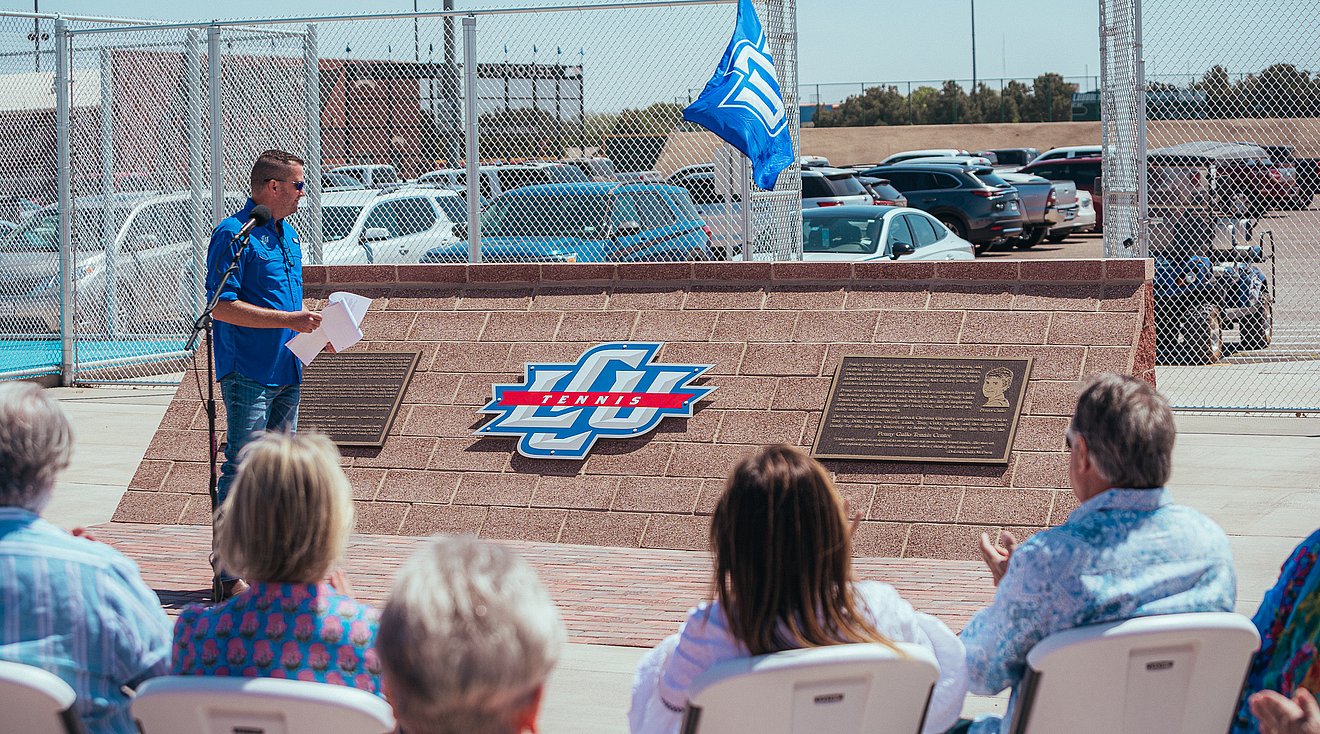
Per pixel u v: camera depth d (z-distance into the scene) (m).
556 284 8.81
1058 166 32.56
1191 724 3.11
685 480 7.65
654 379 8.09
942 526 7.07
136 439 11.20
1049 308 7.77
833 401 7.68
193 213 12.86
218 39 11.76
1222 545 3.24
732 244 10.58
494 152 11.31
